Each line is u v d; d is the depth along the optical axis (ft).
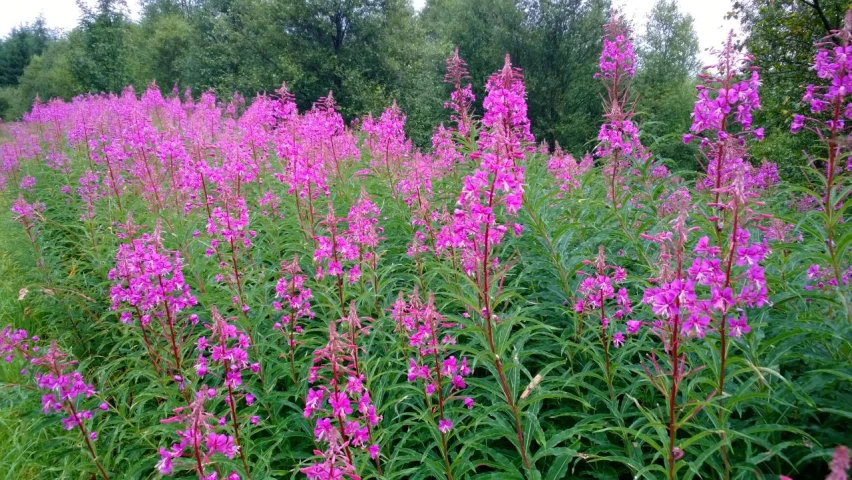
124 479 13.32
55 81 122.31
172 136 29.63
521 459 12.34
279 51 100.99
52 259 24.58
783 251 13.80
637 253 16.48
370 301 16.37
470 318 14.17
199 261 19.25
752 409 12.11
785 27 50.39
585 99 110.01
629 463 10.39
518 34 106.22
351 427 10.12
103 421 15.44
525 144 19.34
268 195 23.18
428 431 13.32
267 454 12.82
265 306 16.37
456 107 24.72
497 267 12.85
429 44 116.47
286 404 14.71
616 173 19.02
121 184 27.07
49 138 49.44
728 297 8.70
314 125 27.68
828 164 11.34
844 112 11.26
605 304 14.94
